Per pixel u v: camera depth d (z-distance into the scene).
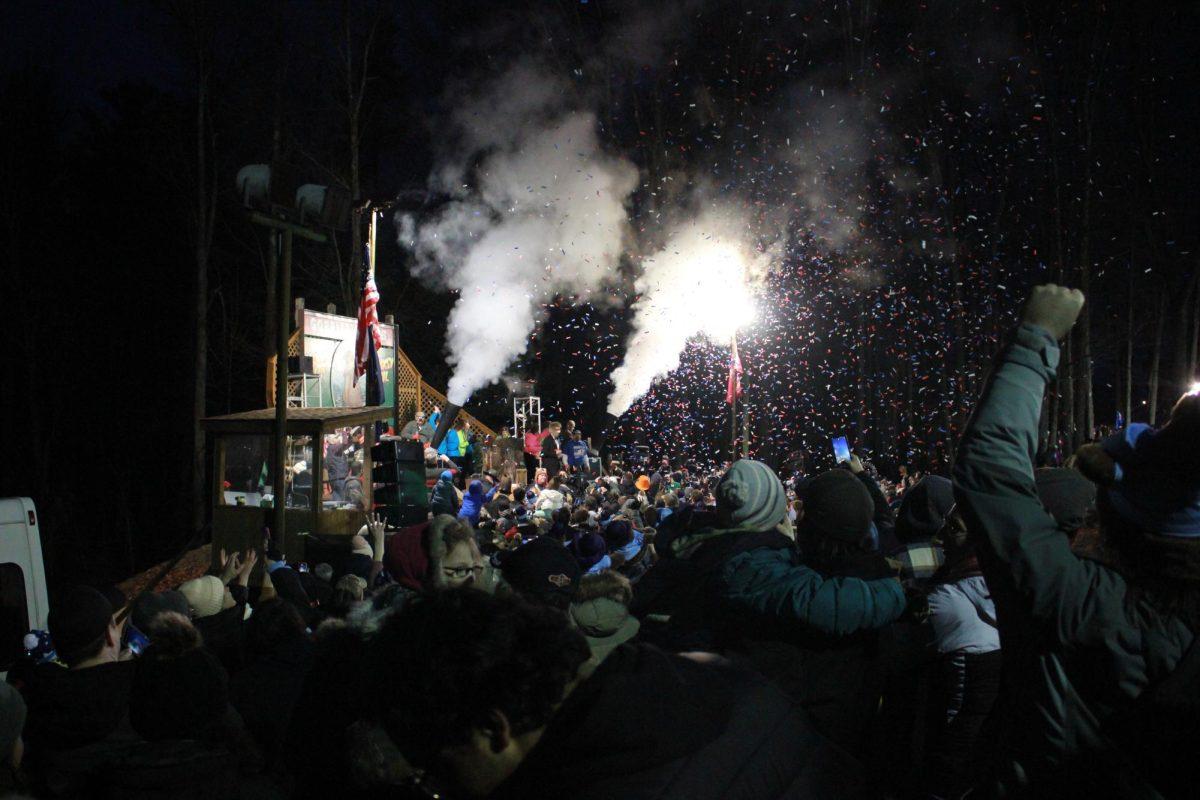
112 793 2.75
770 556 3.43
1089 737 2.14
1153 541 2.12
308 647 3.91
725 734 1.81
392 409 12.63
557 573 3.54
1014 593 2.24
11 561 8.11
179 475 35.75
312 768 2.61
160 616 2.98
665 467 27.25
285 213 9.45
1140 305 28.80
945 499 4.61
